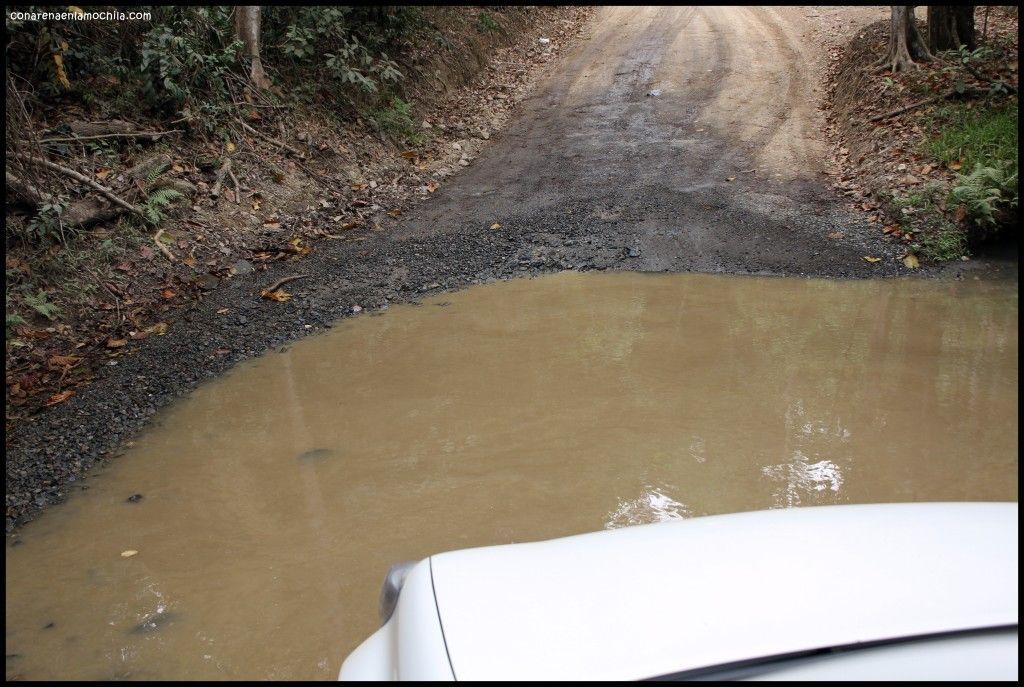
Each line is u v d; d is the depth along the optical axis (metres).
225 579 3.65
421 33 14.62
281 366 6.34
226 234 8.91
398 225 9.98
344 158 11.23
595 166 11.73
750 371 5.78
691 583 1.59
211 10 10.97
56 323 6.98
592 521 3.92
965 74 11.75
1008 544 1.69
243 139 10.37
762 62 15.56
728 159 11.60
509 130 13.68
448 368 6.09
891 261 8.34
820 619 1.45
